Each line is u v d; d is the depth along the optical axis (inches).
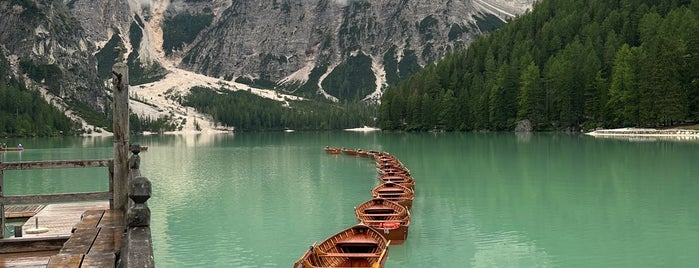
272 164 3260.3
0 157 645.3
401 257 1075.9
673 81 4749.0
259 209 1633.9
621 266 1002.1
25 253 530.6
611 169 2365.9
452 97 7357.3
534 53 7293.3
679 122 5059.1
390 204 1336.1
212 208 1658.5
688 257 1050.1
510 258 1060.5
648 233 1232.2
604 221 1362.0
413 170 2546.8
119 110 636.7
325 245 905.5
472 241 1194.0
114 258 394.3
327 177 2507.4
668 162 2566.4
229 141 7234.3
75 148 5251.0
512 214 1470.2
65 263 380.2
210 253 1133.1
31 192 2023.9
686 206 1520.7
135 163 583.2
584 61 6063.0
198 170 2896.2
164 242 1229.1
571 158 2891.2
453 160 3021.7
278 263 1062.4
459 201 1685.5
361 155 3870.6
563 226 1317.7
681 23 5753.0
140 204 322.7
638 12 7155.5
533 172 2346.2
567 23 7632.9
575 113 6018.7
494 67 7406.5
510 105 6683.1
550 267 997.8
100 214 618.2
